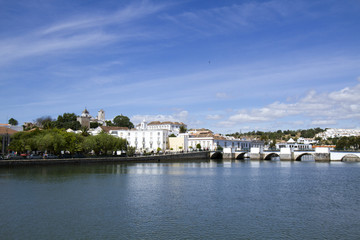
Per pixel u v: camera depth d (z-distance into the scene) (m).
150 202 60.00
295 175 108.19
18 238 40.28
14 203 58.25
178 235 41.50
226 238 40.53
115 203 58.88
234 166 150.00
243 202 60.78
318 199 64.38
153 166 142.00
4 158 118.00
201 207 56.25
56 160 125.94
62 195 65.88
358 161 198.75
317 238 40.88
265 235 41.75
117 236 41.09
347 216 51.12
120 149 170.75
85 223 46.41
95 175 99.19
